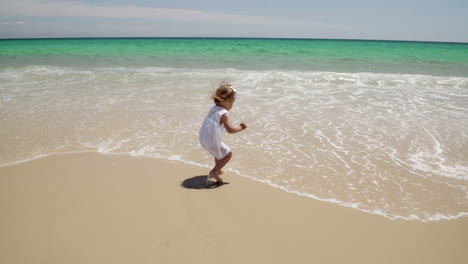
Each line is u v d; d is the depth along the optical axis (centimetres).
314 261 243
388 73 1336
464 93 918
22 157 436
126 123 596
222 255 245
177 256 241
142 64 1634
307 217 304
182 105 736
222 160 363
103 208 308
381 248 261
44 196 328
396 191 357
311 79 1106
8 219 284
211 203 326
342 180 383
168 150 471
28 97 804
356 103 783
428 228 290
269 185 370
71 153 454
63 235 262
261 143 505
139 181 371
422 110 717
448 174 399
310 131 564
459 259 250
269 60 1911
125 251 244
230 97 351
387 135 544
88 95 839
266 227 286
